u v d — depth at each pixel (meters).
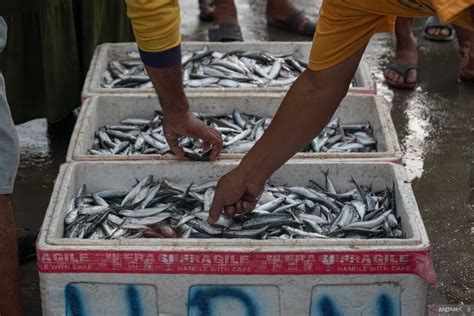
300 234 2.75
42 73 3.92
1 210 2.50
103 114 3.58
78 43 4.05
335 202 2.99
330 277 2.50
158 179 3.05
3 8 3.69
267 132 2.39
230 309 2.56
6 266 2.56
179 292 2.53
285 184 3.08
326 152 3.17
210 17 5.56
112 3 4.23
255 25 5.54
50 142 4.14
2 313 2.62
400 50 4.70
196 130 2.93
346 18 2.11
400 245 2.48
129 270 2.49
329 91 2.25
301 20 5.38
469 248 3.36
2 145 2.45
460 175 3.88
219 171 3.04
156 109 3.59
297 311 2.56
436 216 3.57
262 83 3.82
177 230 2.81
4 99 2.46
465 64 4.70
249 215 2.82
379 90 4.70
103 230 2.80
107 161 3.05
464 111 4.47
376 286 2.51
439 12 1.76
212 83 3.81
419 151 4.09
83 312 2.56
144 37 2.50
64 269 2.49
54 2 3.77
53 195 2.80
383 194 3.02
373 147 3.40
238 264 2.48
